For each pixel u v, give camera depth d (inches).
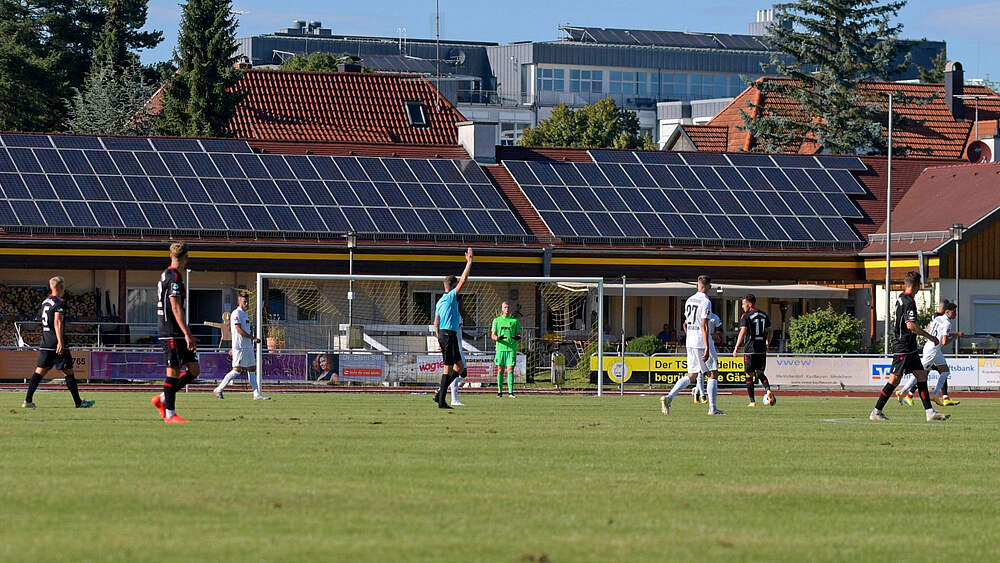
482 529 1019.3
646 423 2074.3
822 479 1365.7
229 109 6279.5
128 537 954.1
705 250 4970.5
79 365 3575.3
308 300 4626.0
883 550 984.3
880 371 3905.0
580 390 3599.9
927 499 1242.0
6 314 4404.5
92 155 4734.3
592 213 5000.0
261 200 4685.0
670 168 5393.7
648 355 3700.8
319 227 4623.5
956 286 4744.1
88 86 7490.2
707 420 2192.4
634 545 970.7
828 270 5113.2
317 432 1752.0
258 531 989.2
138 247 4419.3
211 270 4488.2
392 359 3563.0
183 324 1883.6
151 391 3206.2
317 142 5226.4
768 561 931.3
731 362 3831.2
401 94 7165.4
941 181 5536.4
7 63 7421.3
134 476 1254.3
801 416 2384.4
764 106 7534.5
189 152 4869.6
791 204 5310.0
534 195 5054.1
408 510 1096.8
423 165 5103.3
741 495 1234.0
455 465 1400.1
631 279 4921.3
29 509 1061.8
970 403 3164.4
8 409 2202.3
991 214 4965.6
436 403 2605.8
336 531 996.6
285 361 3531.0
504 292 4808.1
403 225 4719.5
